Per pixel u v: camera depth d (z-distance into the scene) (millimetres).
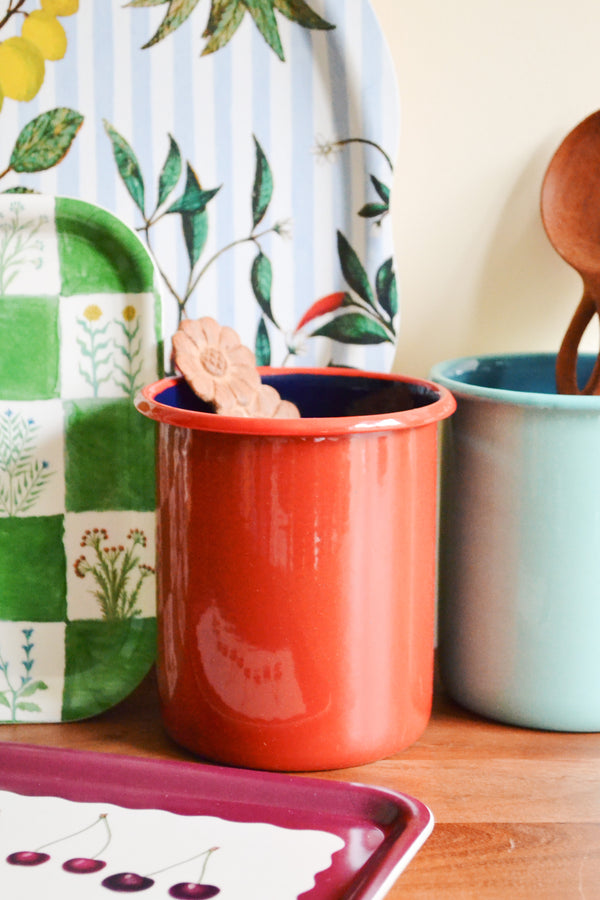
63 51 578
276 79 583
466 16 617
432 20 617
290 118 587
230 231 602
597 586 502
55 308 548
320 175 592
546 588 506
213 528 455
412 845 382
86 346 551
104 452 557
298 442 438
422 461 477
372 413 566
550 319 659
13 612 559
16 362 549
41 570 559
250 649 460
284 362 614
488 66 624
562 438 490
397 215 643
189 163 594
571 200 597
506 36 620
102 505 558
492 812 448
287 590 452
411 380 539
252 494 444
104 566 560
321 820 419
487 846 420
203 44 580
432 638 514
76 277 547
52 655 561
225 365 532
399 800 415
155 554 521
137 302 547
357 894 352
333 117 584
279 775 439
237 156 593
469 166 636
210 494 452
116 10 574
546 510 499
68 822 417
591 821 442
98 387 554
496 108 629
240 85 584
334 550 450
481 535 522
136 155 591
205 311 610
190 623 475
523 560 508
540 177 637
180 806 431
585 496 493
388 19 617
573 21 618
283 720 467
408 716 495
